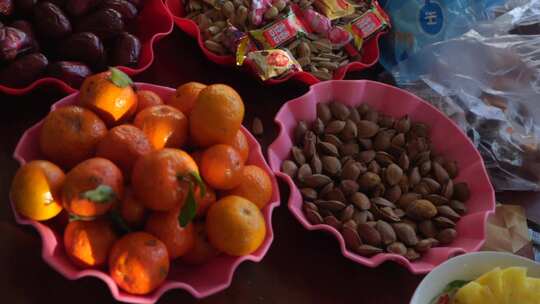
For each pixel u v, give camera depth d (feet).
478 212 1.90
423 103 2.15
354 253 1.77
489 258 1.67
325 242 1.88
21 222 1.52
